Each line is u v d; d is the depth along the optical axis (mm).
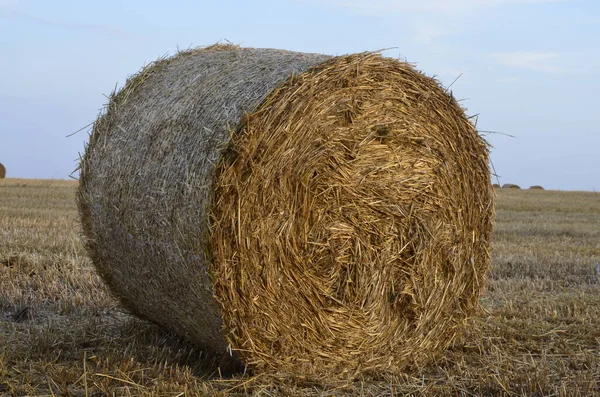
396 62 6477
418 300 6762
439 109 6793
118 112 7254
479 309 7398
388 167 6496
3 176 41719
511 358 6680
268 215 5832
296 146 5914
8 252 11602
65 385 5570
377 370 6457
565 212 28047
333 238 6238
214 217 5609
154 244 6219
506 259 13016
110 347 7105
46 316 8305
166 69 7336
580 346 7160
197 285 5859
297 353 6137
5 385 5676
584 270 12297
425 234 6754
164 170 6082
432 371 6594
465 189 7023
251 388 5762
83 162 7352
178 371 5941
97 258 7426
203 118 5984
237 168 5656
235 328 5809
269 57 6539
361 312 6438
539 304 8977
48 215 18219
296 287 6066
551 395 5582
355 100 6242
